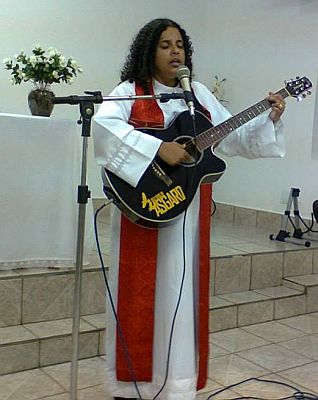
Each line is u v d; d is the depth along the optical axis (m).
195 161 2.08
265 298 3.48
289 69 4.55
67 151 2.94
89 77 4.67
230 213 5.09
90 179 4.64
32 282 2.78
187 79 2.04
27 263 2.91
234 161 5.07
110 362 2.24
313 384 2.59
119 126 2.01
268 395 2.45
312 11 4.34
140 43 2.14
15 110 4.33
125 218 2.14
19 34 4.31
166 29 2.12
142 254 2.13
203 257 2.20
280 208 4.65
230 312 3.30
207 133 2.09
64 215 2.95
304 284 3.68
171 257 2.11
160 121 2.12
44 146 2.88
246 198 4.96
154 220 2.04
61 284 2.87
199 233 2.18
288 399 2.41
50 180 2.90
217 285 3.52
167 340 2.14
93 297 2.96
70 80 3.30
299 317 3.58
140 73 2.14
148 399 2.22
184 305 2.12
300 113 4.46
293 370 2.74
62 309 2.89
